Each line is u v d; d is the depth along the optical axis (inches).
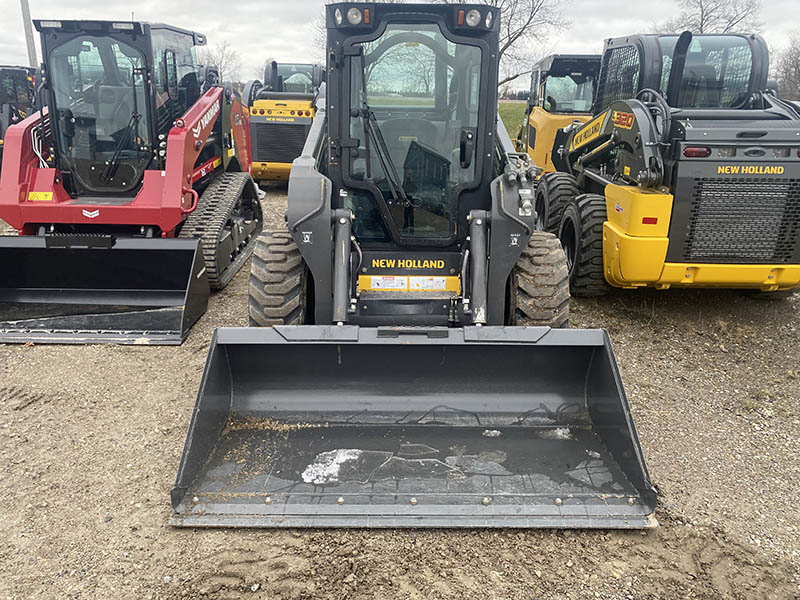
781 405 179.8
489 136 174.2
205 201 285.7
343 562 113.8
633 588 110.2
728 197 212.4
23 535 121.5
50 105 253.0
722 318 246.8
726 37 253.1
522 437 140.3
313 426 142.6
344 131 173.0
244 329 138.9
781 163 209.8
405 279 176.4
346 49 167.0
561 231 281.1
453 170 176.6
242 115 354.0
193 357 202.2
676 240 215.9
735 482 142.3
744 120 219.6
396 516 120.3
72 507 129.7
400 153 175.6
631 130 230.2
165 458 147.9
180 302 231.1
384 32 167.5
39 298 231.0
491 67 169.5
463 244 179.5
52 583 109.9
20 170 243.0
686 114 222.2
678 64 245.6
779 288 229.8
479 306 161.9
